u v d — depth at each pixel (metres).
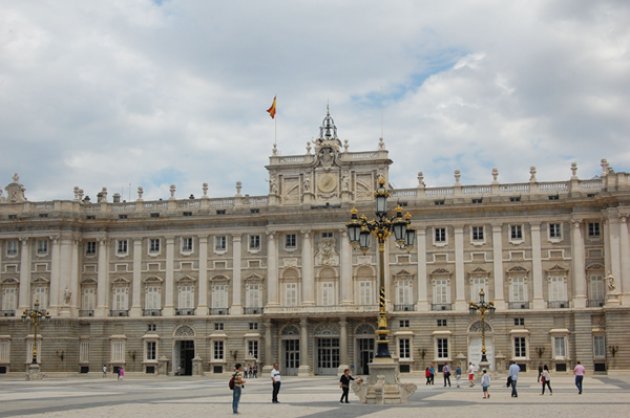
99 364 114.31
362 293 107.94
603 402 49.34
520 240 104.44
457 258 105.75
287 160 112.75
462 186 106.69
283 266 110.69
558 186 104.06
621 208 99.50
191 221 114.38
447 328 104.88
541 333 102.00
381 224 50.44
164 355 112.75
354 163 110.38
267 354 108.06
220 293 113.06
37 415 41.62
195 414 42.41
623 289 98.56
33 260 116.44
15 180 120.88
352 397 57.69
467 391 65.00
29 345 114.44
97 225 116.88
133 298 115.19
